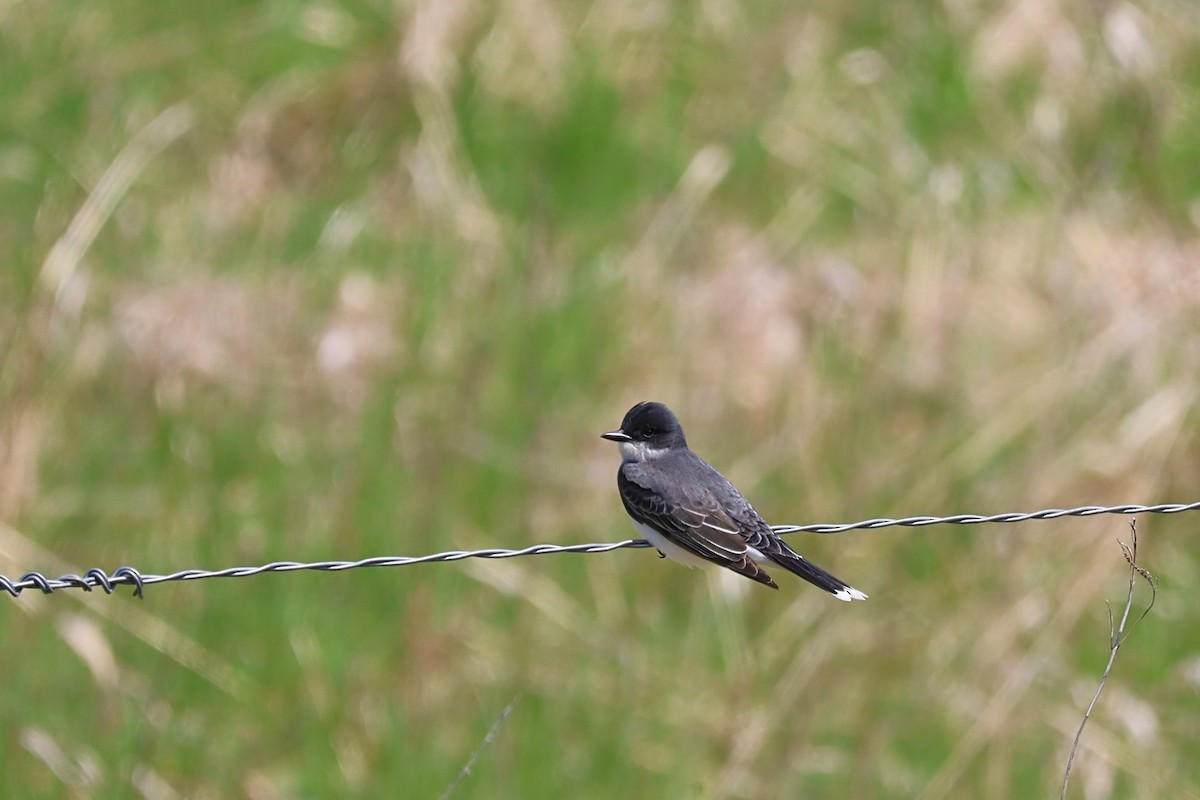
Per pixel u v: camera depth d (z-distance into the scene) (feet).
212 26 58.70
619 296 48.93
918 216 52.49
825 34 58.90
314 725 39.06
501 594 41.91
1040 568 43.04
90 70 56.90
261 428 45.27
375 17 58.23
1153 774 39.73
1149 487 44.16
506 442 44.50
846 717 40.24
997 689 40.78
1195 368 47.19
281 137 55.01
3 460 43.83
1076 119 56.75
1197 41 59.67
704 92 56.70
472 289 49.06
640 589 42.75
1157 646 42.34
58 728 38.73
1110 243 52.08
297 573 41.75
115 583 28.02
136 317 47.44
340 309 48.47
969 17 59.88
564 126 54.34
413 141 54.34
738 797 38.47
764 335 47.70
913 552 43.32
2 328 47.55
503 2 56.80
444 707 39.42
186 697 39.55
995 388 46.91
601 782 38.60
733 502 36.06
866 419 46.16
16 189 53.06
